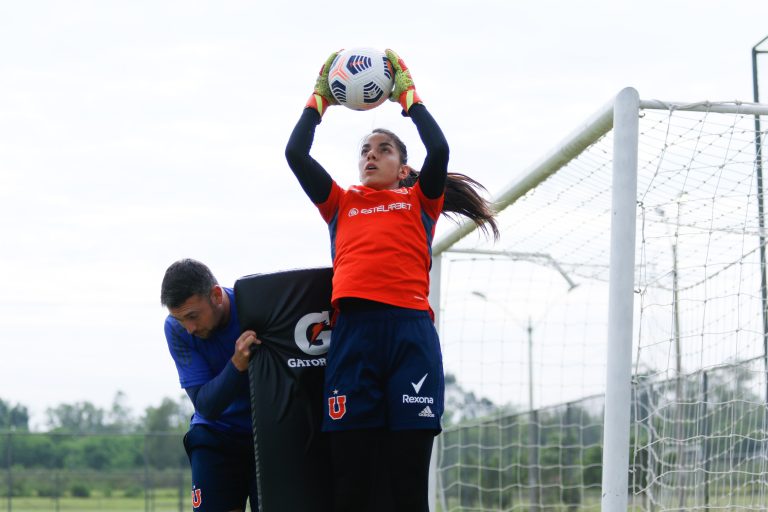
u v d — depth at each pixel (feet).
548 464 89.04
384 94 28.43
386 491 26.08
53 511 232.12
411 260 26.81
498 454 96.12
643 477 49.03
